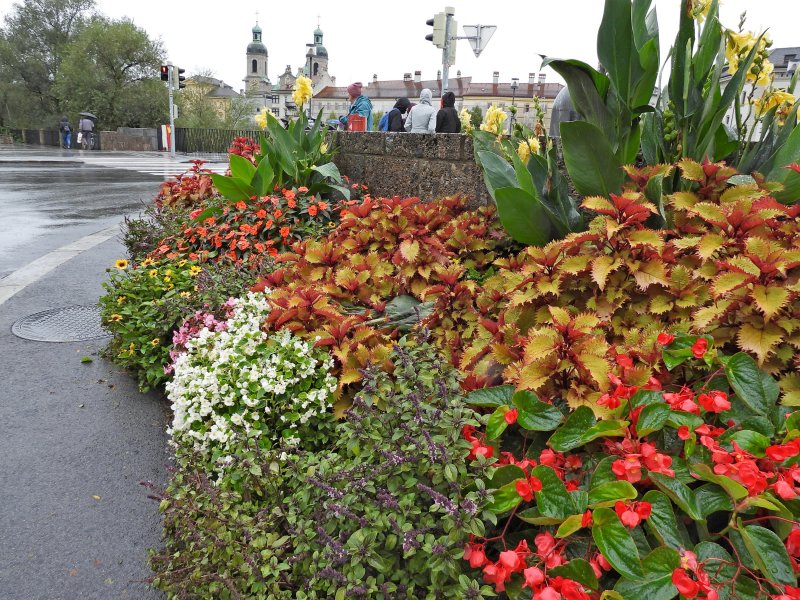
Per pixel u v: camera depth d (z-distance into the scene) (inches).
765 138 115.3
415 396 65.6
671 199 98.4
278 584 61.3
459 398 69.7
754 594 51.0
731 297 72.8
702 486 57.3
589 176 109.3
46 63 1977.1
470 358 86.4
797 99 113.7
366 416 70.2
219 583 61.4
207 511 68.2
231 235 179.2
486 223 151.1
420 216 148.3
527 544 60.1
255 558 62.1
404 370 74.1
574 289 89.5
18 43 1978.3
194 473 74.7
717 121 106.9
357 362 92.2
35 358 150.2
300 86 243.3
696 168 98.8
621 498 54.6
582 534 59.7
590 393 69.1
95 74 1658.5
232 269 149.2
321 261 133.4
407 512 58.6
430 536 55.2
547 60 104.3
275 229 186.4
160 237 210.4
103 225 337.7
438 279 118.7
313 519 65.8
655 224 105.3
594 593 52.7
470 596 52.1
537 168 119.9
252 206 195.5
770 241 81.8
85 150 1256.2
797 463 57.9
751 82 116.9
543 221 111.7
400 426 67.2
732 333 74.0
